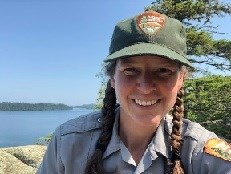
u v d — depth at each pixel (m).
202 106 3.31
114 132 0.42
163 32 0.38
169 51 0.37
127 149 0.41
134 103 0.38
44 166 0.47
